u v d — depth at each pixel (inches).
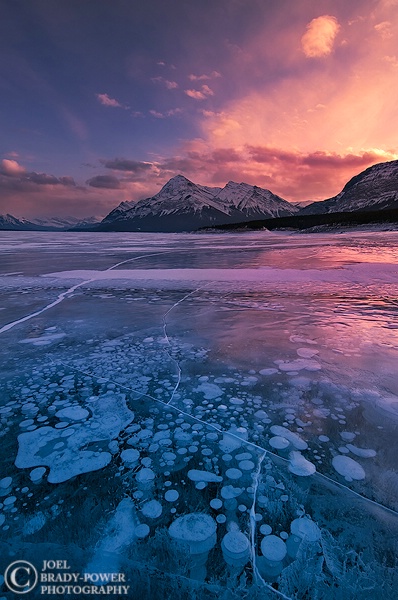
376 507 50.0
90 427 70.6
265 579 39.9
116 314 167.9
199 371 98.5
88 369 100.3
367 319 153.8
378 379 92.4
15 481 55.5
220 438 66.6
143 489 53.6
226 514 48.8
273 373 96.7
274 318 157.2
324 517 48.2
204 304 188.9
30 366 102.7
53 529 46.7
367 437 66.8
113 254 538.0
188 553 43.2
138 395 84.3
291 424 71.4
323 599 37.8
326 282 253.0
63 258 478.6
